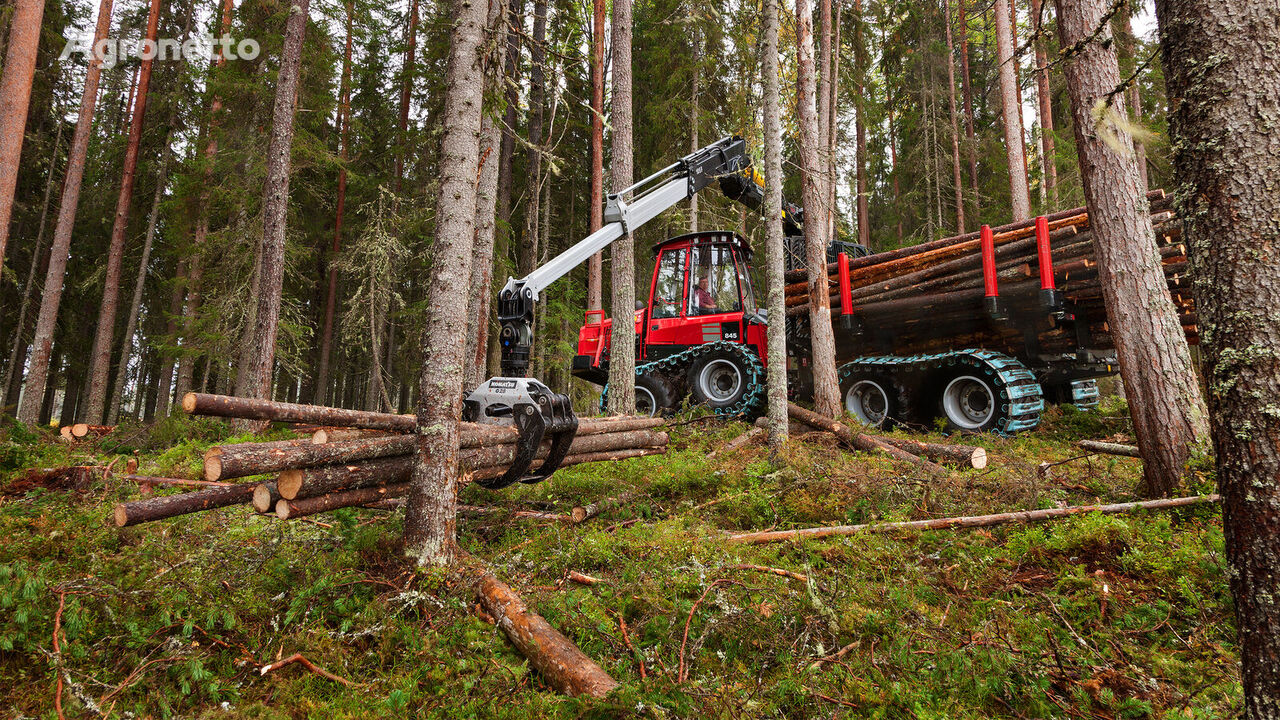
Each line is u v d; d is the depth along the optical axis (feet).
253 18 45.91
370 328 43.21
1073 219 23.79
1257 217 5.66
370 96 65.57
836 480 17.49
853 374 30.25
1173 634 9.81
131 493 18.34
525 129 53.06
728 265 32.96
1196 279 6.22
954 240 27.94
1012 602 11.09
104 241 64.69
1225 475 5.87
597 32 41.88
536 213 50.72
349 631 10.24
